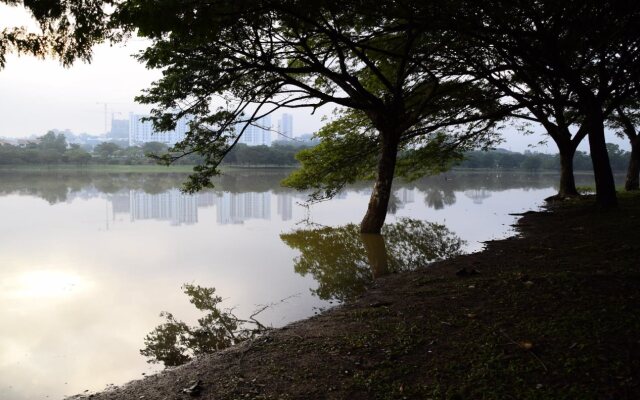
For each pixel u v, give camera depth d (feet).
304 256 40.27
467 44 42.01
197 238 49.62
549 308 17.85
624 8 29.50
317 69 40.01
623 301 17.44
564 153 76.18
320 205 84.74
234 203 87.15
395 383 13.55
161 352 19.66
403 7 26.63
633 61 45.52
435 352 15.37
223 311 25.17
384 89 52.19
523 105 52.95
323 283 31.01
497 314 18.10
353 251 41.83
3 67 18.85
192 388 14.46
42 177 184.55
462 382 13.16
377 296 24.40
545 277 21.70
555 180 184.14
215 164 40.40
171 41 34.12
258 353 16.98
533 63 37.58
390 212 71.10
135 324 23.31
